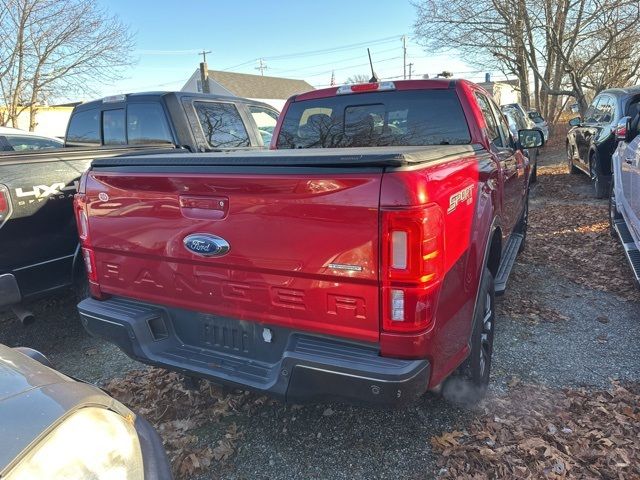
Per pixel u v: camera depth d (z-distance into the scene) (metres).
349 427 3.02
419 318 2.11
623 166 5.88
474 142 3.80
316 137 4.46
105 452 1.73
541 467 2.61
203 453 2.84
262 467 2.74
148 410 3.28
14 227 3.82
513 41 19.58
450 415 3.07
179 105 5.78
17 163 3.89
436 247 2.13
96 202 2.94
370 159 2.06
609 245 6.41
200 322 2.73
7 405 1.62
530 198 10.06
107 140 6.32
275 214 2.27
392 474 2.63
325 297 2.24
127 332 2.83
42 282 4.05
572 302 4.75
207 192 2.45
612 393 3.22
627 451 2.70
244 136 6.57
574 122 11.80
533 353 3.81
